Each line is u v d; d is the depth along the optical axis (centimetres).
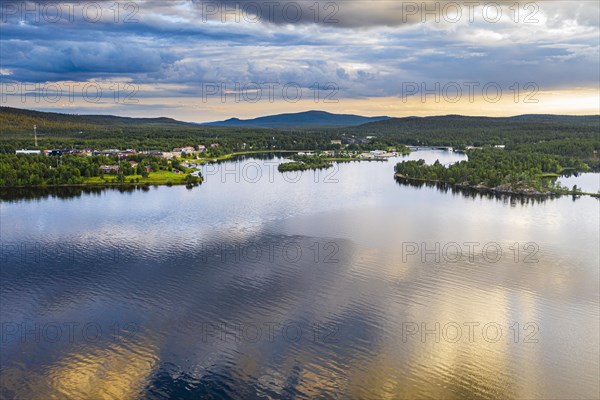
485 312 8281
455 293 9056
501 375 6488
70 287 9338
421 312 8262
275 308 8388
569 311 8350
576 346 7206
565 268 10475
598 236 13112
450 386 6256
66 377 6397
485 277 9875
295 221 14512
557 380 6394
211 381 6331
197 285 9394
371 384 6288
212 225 14025
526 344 7250
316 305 8500
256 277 9800
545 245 12200
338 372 6538
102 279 9738
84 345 7169
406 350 7062
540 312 8300
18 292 9112
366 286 9356
